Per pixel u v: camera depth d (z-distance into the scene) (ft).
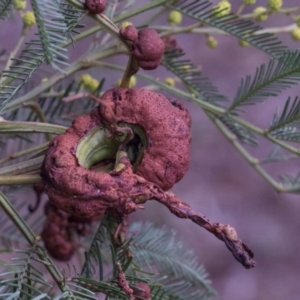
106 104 0.91
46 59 0.84
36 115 1.19
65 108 1.20
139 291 0.95
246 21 1.09
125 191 0.89
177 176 0.92
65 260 1.18
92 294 0.94
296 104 1.08
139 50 0.92
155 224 1.24
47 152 0.91
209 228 0.90
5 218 1.26
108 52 1.18
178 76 1.18
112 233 1.02
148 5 1.10
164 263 1.13
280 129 1.10
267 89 1.08
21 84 0.91
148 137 0.91
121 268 0.93
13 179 0.93
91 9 0.91
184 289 1.13
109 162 0.94
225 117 1.18
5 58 1.22
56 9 0.85
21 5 1.05
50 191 0.90
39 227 1.26
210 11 1.09
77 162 0.90
